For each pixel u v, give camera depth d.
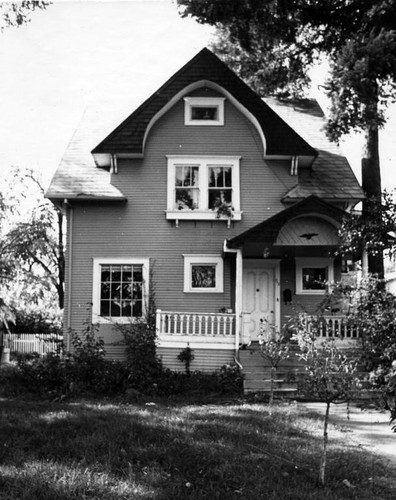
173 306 20.47
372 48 17.69
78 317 20.45
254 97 21.14
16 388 16.36
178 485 7.18
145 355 17.31
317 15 20.55
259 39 21.47
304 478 7.78
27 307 27.73
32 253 26.02
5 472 7.37
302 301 20.56
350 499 7.11
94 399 14.95
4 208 25.98
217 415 12.09
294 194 20.55
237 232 20.80
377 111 18.97
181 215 20.72
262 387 16.59
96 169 21.58
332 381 7.91
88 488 6.88
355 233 17.42
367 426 11.94
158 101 20.95
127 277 20.75
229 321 18.97
